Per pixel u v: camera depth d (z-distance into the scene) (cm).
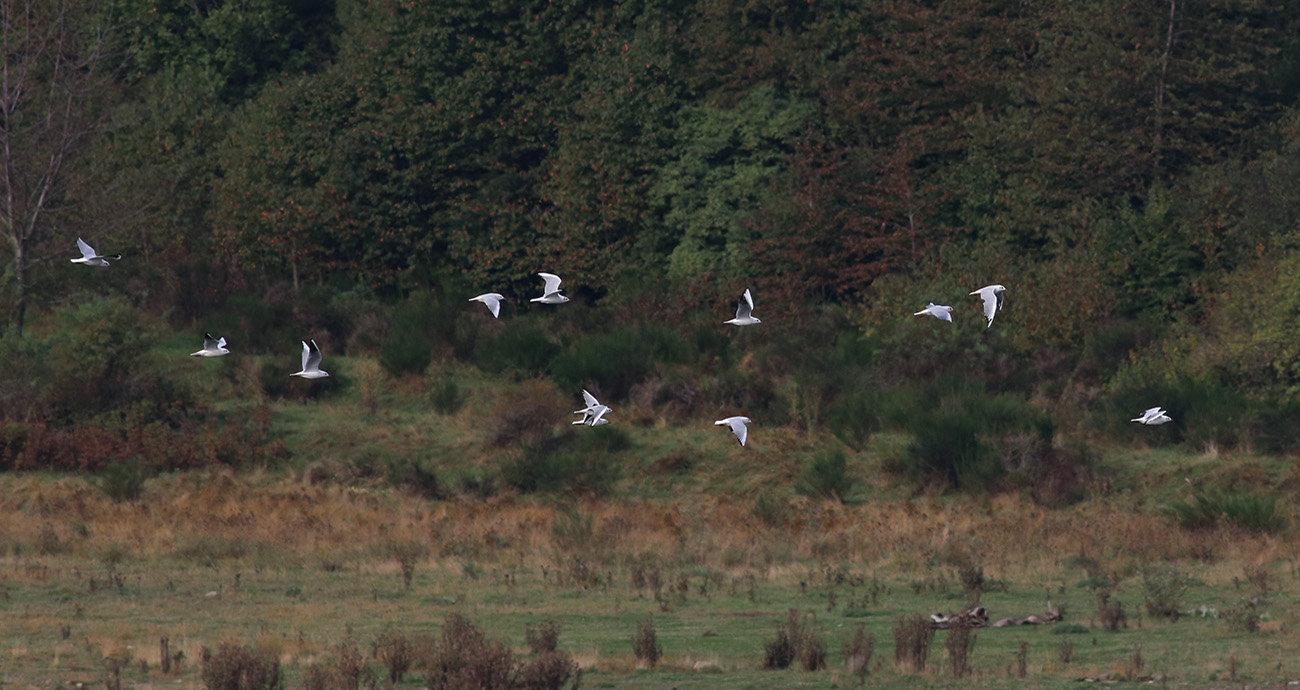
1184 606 2033
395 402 4075
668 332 4275
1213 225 4088
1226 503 2866
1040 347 4025
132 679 1455
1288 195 3947
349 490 3394
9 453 3531
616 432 3728
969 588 2202
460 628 1528
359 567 2502
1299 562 2489
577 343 4259
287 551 2627
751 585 2281
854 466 3588
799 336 4269
